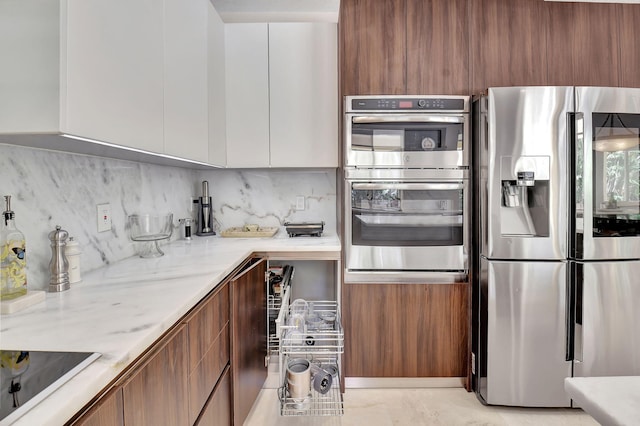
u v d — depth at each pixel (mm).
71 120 805
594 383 761
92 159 1364
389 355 1960
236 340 1456
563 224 1739
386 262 1920
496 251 1778
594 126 1722
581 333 1748
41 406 506
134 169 1671
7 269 928
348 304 1941
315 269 2477
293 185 2463
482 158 1819
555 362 1776
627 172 1748
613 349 1762
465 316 1947
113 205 1499
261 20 2441
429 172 1906
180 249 1805
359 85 1925
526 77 1949
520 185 1748
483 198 1817
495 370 1810
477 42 1936
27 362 629
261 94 2096
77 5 820
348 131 1896
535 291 1764
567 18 1957
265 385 2023
